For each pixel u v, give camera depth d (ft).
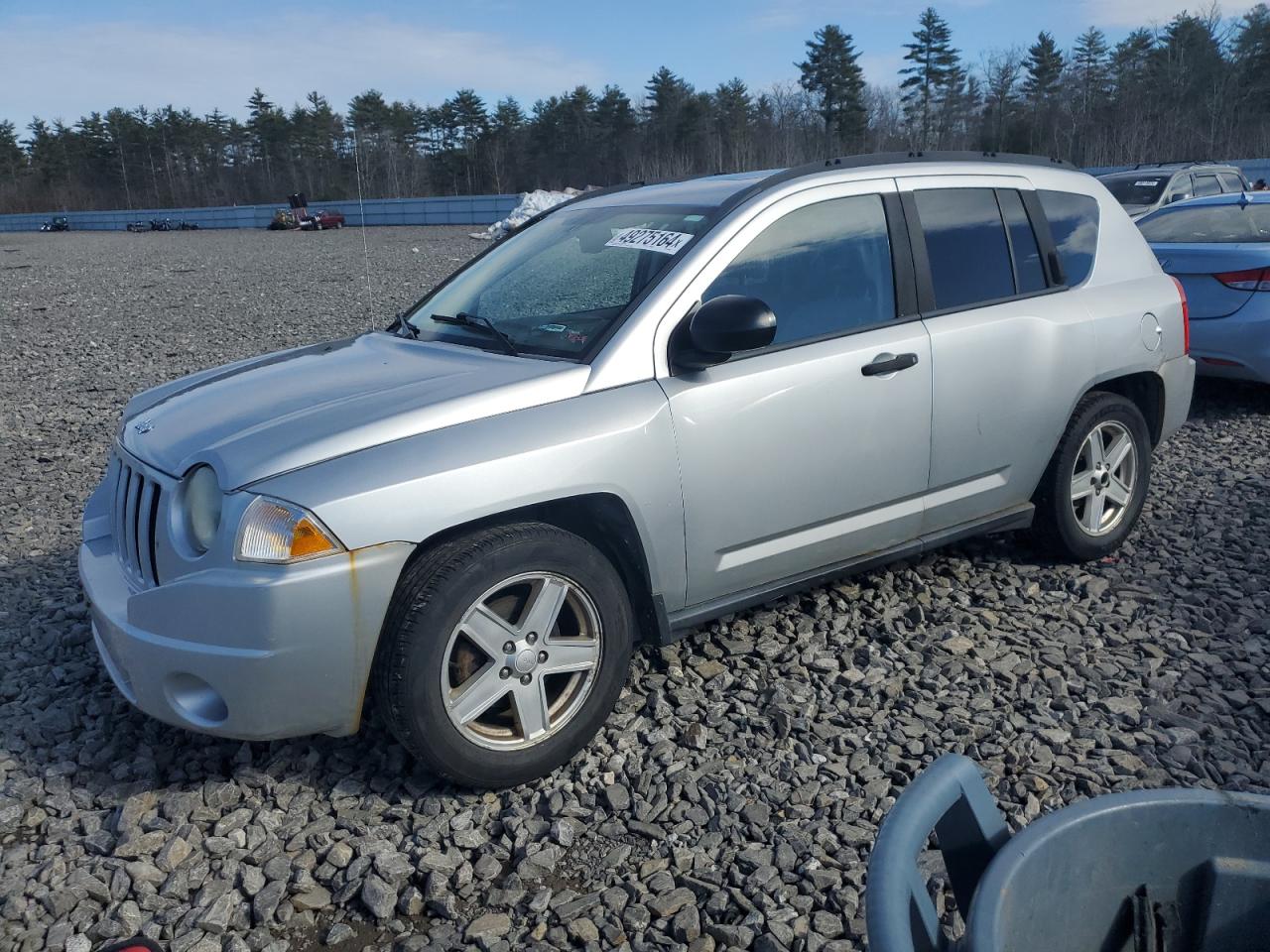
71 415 29.30
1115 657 12.92
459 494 9.68
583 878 9.18
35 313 56.65
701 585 11.67
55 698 12.52
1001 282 14.06
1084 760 10.70
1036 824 4.22
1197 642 13.29
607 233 12.98
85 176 349.00
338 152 296.51
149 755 11.06
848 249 12.67
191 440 10.50
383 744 11.22
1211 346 24.06
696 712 11.76
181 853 9.46
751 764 10.76
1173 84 202.08
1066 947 4.27
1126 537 16.61
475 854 9.53
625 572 11.36
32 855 9.57
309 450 9.61
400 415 9.99
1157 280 15.98
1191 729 11.19
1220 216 26.05
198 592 9.36
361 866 9.21
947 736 11.16
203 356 39.50
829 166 12.91
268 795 10.37
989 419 13.65
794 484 11.97
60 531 18.98
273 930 8.68
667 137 247.29
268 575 9.17
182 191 341.00
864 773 10.53
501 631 10.04
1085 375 14.60
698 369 11.15
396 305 53.31
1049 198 15.05
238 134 330.95
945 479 13.47
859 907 8.62
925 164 13.78
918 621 13.82
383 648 9.61
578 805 10.11
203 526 9.77
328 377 11.65
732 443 11.37
